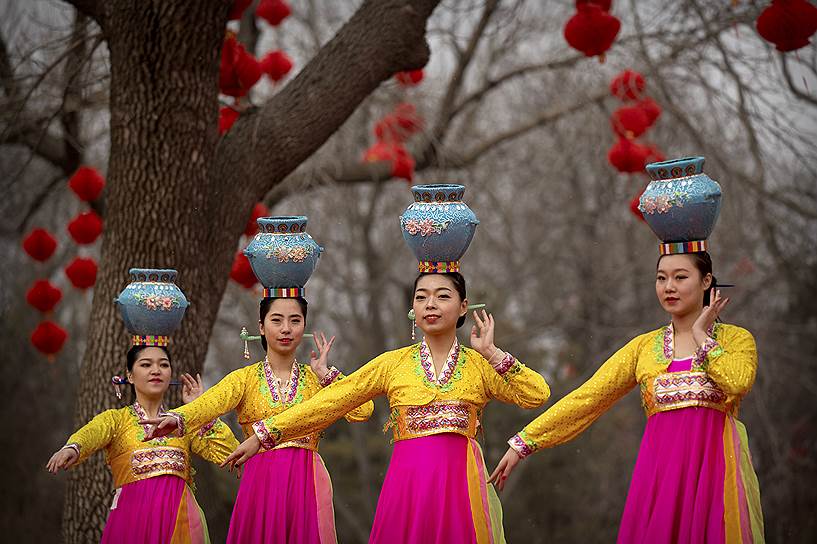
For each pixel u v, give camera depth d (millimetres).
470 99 18891
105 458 10078
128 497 9344
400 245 26156
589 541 25391
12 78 14406
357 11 12320
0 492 24016
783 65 14930
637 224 25141
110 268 11281
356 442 27266
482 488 8273
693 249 7926
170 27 10852
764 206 17953
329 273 25891
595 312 25812
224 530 12891
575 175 25906
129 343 11125
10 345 24531
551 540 26203
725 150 18547
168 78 11055
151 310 9422
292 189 17453
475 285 28141
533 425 8164
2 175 20031
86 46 14125
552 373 27125
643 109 13258
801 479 22609
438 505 8062
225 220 11648
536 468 26688
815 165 16703
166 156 11156
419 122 16594
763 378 21438
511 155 24828
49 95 15016
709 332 7957
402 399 8320
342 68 11953
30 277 24953
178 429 8633
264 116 11891
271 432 8273
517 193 26406
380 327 28062
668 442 7832
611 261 26766
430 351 8422
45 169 22281
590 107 18531
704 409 7777
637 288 25266
